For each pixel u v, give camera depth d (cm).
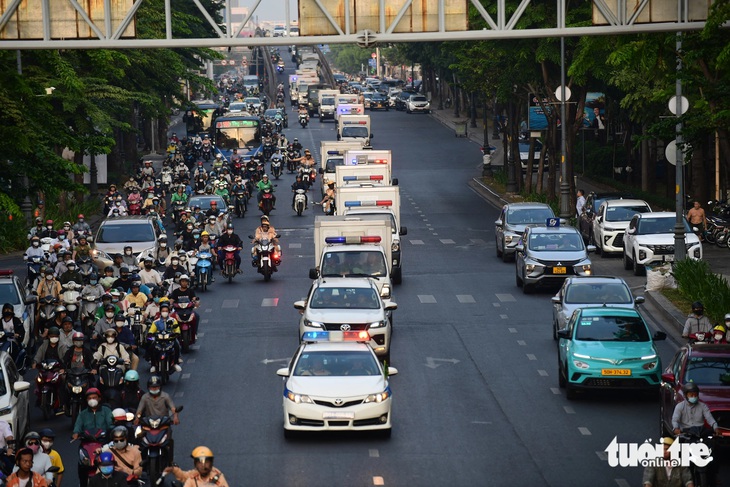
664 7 5222
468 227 12625
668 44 7019
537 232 8750
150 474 4141
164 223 13362
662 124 7306
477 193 16162
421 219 13400
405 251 10888
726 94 6925
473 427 5006
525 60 13238
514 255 10100
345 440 4812
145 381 5969
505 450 4644
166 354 5862
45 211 12281
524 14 12194
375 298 6406
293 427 4778
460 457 4541
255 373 6091
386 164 12738
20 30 5319
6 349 5812
